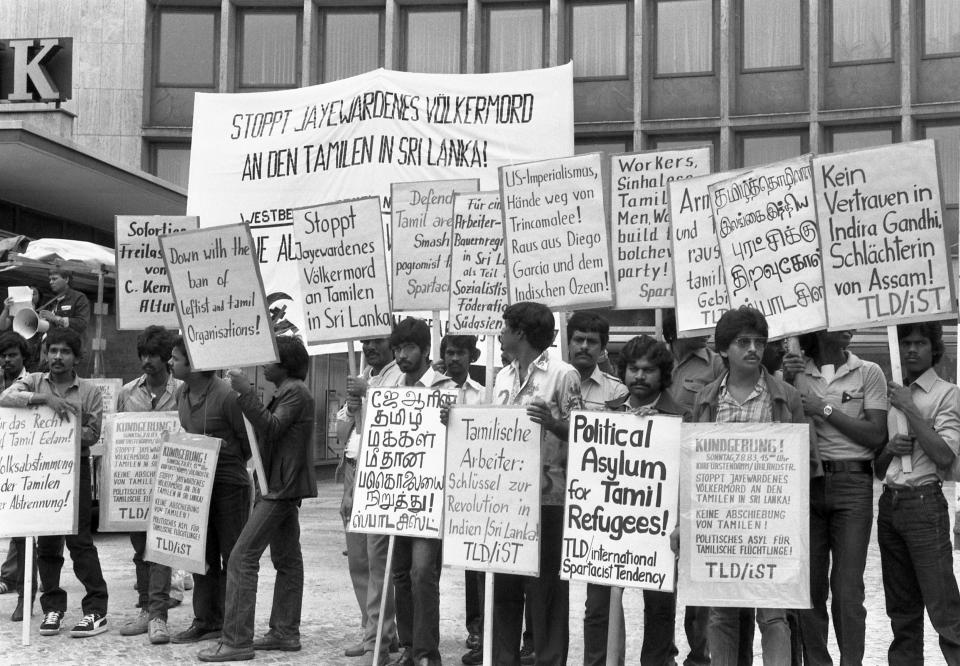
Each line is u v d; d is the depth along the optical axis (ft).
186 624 28.73
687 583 18.47
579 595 34.19
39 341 42.68
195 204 39.73
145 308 30.45
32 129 56.34
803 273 21.45
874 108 94.27
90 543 27.55
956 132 93.76
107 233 84.84
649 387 20.07
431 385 24.76
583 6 101.76
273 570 37.86
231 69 103.09
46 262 49.90
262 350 25.45
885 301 20.51
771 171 21.86
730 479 18.49
